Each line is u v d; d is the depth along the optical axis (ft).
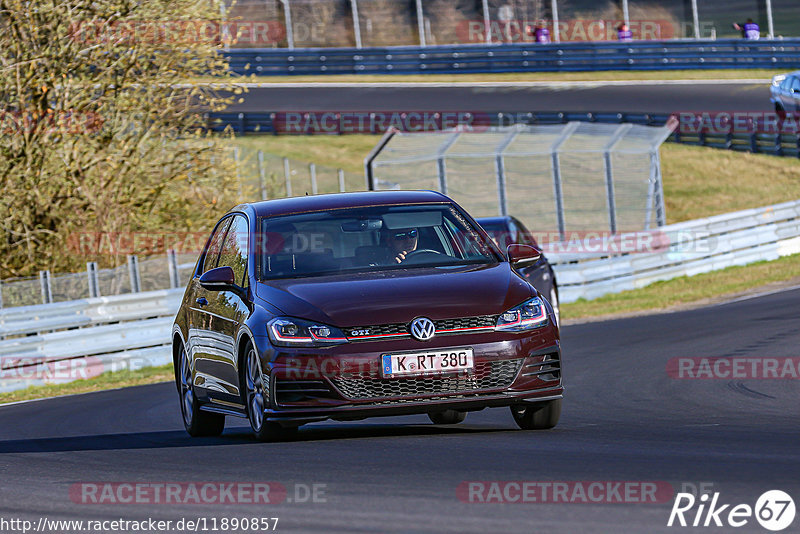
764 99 497.05
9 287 201.26
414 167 390.42
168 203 278.05
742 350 146.10
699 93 517.14
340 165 453.99
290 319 82.33
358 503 59.93
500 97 525.34
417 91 546.67
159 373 189.26
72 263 264.72
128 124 273.75
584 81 552.82
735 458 68.90
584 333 190.90
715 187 432.25
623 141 329.52
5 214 257.14
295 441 86.07
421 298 82.53
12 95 253.44
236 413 92.02
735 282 258.98
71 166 259.19
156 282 228.22
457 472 67.41
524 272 174.40
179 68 265.95
